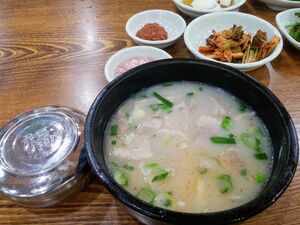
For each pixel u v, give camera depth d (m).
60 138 0.20
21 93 0.26
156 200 0.17
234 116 0.22
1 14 0.35
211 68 0.21
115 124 0.21
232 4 0.35
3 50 0.31
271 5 0.35
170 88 0.23
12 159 0.19
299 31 0.30
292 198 0.19
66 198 0.19
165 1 0.37
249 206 0.13
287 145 0.16
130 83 0.21
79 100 0.26
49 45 0.31
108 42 0.32
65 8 0.36
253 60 0.28
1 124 0.24
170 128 0.22
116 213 0.19
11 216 0.19
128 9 0.36
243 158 0.20
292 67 0.29
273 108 0.18
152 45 0.30
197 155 0.20
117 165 0.19
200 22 0.32
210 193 0.18
